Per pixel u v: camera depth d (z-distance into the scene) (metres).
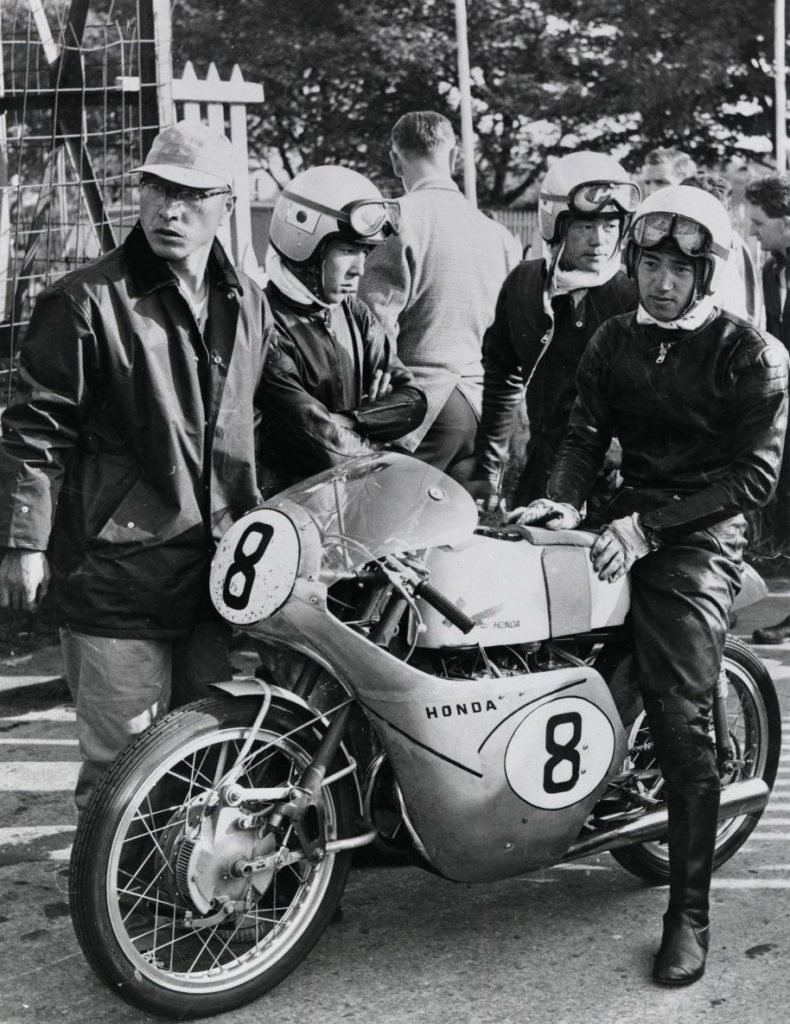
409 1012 2.89
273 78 23.66
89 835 2.70
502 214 25.73
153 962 2.83
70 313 2.92
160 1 6.04
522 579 2.99
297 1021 2.86
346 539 2.86
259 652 3.20
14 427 2.95
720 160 26.11
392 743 2.86
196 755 3.17
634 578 3.15
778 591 6.55
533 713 2.96
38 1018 2.87
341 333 3.55
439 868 2.96
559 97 24.08
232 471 3.11
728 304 4.40
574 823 3.08
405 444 4.47
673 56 24.09
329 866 2.98
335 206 3.35
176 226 2.94
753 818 3.54
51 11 6.48
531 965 3.08
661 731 3.05
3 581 2.96
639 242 3.04
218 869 2.79
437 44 23.91
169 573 3.04
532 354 4.20
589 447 3.35
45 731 4.63
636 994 2.96
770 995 2.94
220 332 3.09
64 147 6.47
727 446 3.13
